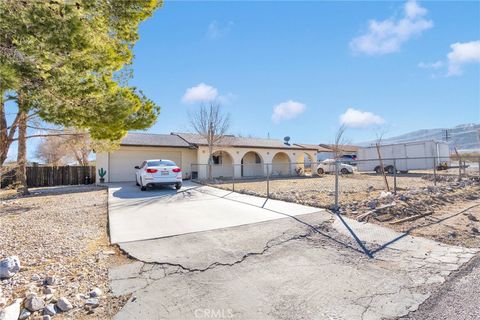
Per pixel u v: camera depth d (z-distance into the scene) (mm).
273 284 3100
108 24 6012
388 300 2725
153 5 6914
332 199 8148
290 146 25312
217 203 8164
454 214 6258
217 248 4172
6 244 4328
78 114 5781
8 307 2467
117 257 3854
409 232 4941
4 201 9484
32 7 3732
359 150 26844
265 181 17078
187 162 20219
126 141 18250
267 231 4984
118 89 7773
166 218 6117
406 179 16406
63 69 4555
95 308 2586
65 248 4160
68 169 17688
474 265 3504
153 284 3070
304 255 3951
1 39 3840
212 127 19438
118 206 7824
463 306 2564
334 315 2482
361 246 4289
